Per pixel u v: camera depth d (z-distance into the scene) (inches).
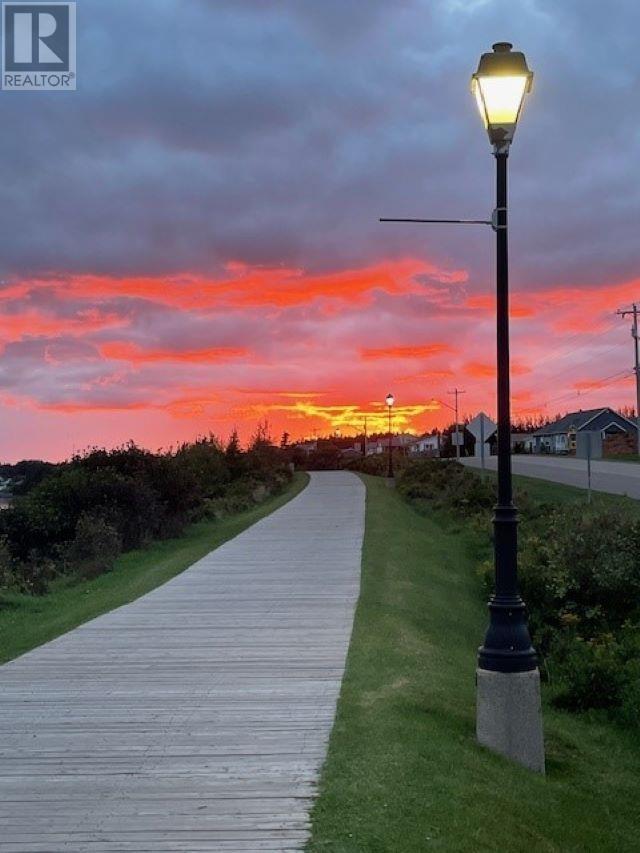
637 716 452.1
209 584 696.4
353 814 253.8
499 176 341.4
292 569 767.1
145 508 1140.5
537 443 5182.1
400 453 3727.9
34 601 727.7
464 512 1253.1
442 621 598.2
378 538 962.7
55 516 1116.5
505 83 332.5
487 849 245.3
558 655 579.8
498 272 342.3
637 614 658.8
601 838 289.0
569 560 685.3
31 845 235.3
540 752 329.1
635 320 3132.4
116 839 238.5
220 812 255.6
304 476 2571.4
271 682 401.4
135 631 522.9
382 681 398.9
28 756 306.0
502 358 341.1
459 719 357.4
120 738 324.5
